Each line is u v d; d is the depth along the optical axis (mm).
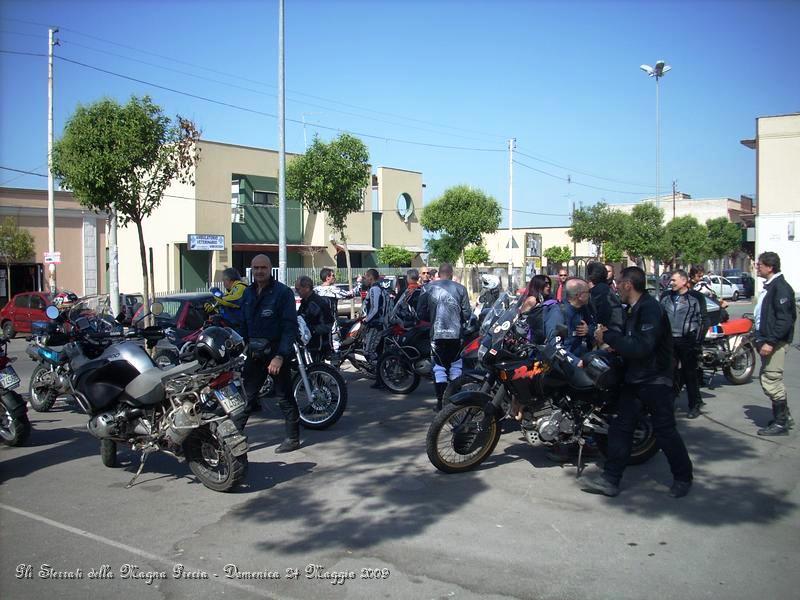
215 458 5559
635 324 5188
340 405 7543
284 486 5598
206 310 9914
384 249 39344
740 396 9266
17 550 4363
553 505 5117
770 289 6988
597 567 4055
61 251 31156
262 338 6480
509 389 5797
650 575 3945
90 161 11789
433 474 5898
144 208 12617
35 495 5426
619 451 5285
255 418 8156
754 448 6656
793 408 8461
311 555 4254
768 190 33156
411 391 9758
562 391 5742
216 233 32500
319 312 8500
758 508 5031
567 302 6539
